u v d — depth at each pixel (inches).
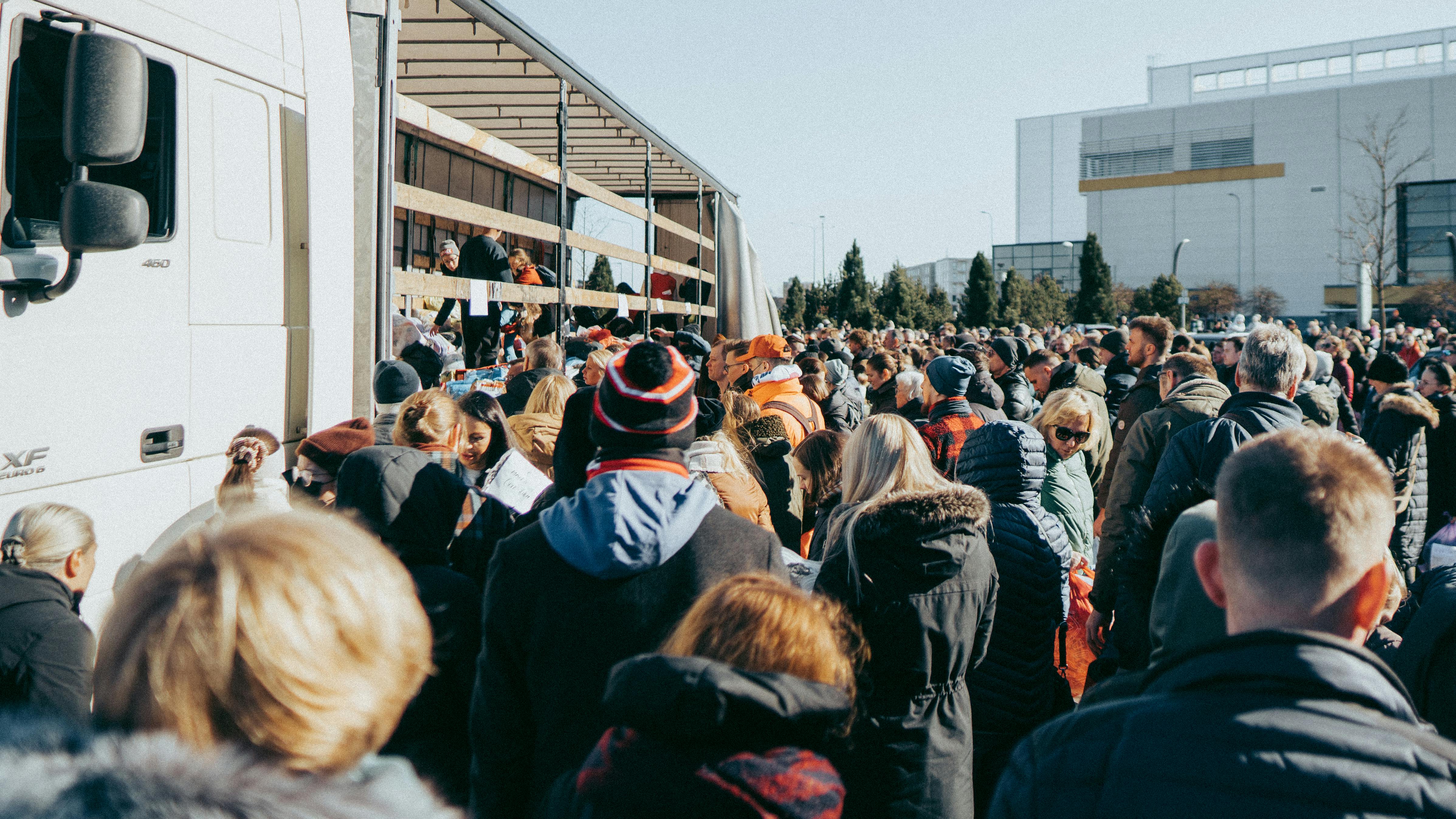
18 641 93.1
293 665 40.3
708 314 438.3
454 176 334.3
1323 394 245.3
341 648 42.1
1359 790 46.1
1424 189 2785.4
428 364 201.5
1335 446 58.7
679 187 462.3
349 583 43.8
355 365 164.2
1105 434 242.2
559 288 240.4
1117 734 52.4
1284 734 48.2
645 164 373.7
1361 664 50.5
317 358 154.6
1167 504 121.3
